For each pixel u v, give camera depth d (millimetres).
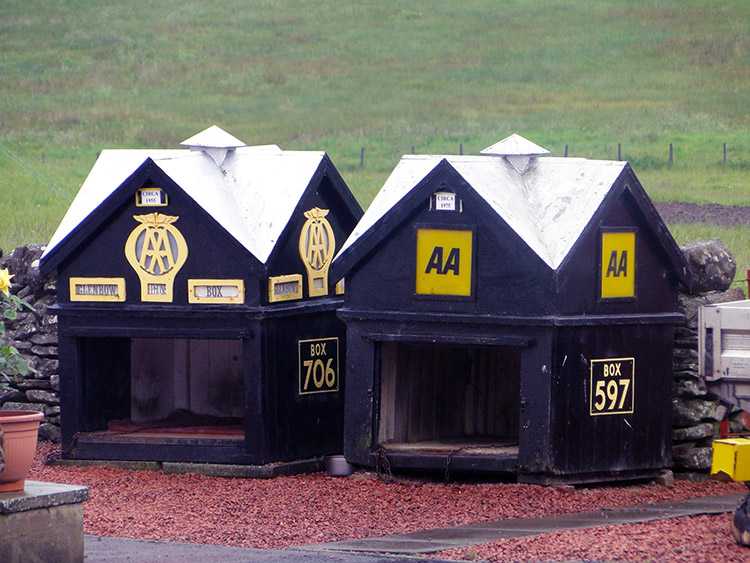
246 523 10547
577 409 11445
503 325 11477
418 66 72375
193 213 12406
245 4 91062
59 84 66875
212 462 12742
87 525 10477
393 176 12320
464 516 10648
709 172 40344
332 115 59156
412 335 11883
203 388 15023
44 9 87188
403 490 11742
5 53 75062
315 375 13148
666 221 27578
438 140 50438
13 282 15047
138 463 12992
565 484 11578
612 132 50844
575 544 9383
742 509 9328
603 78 66375
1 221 27141
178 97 64125
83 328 12898
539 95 62656
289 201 12906
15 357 10758
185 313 12523
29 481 9070
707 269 12938
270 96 64625
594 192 11727
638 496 11523
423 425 13398
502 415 13812
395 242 11914
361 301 12141
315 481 12383
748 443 10055
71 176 38250
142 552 9406
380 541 9742
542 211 12031
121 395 14062
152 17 86188
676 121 53188
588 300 11523
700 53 70875
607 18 82375
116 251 12719
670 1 85188
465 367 13867
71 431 13266
